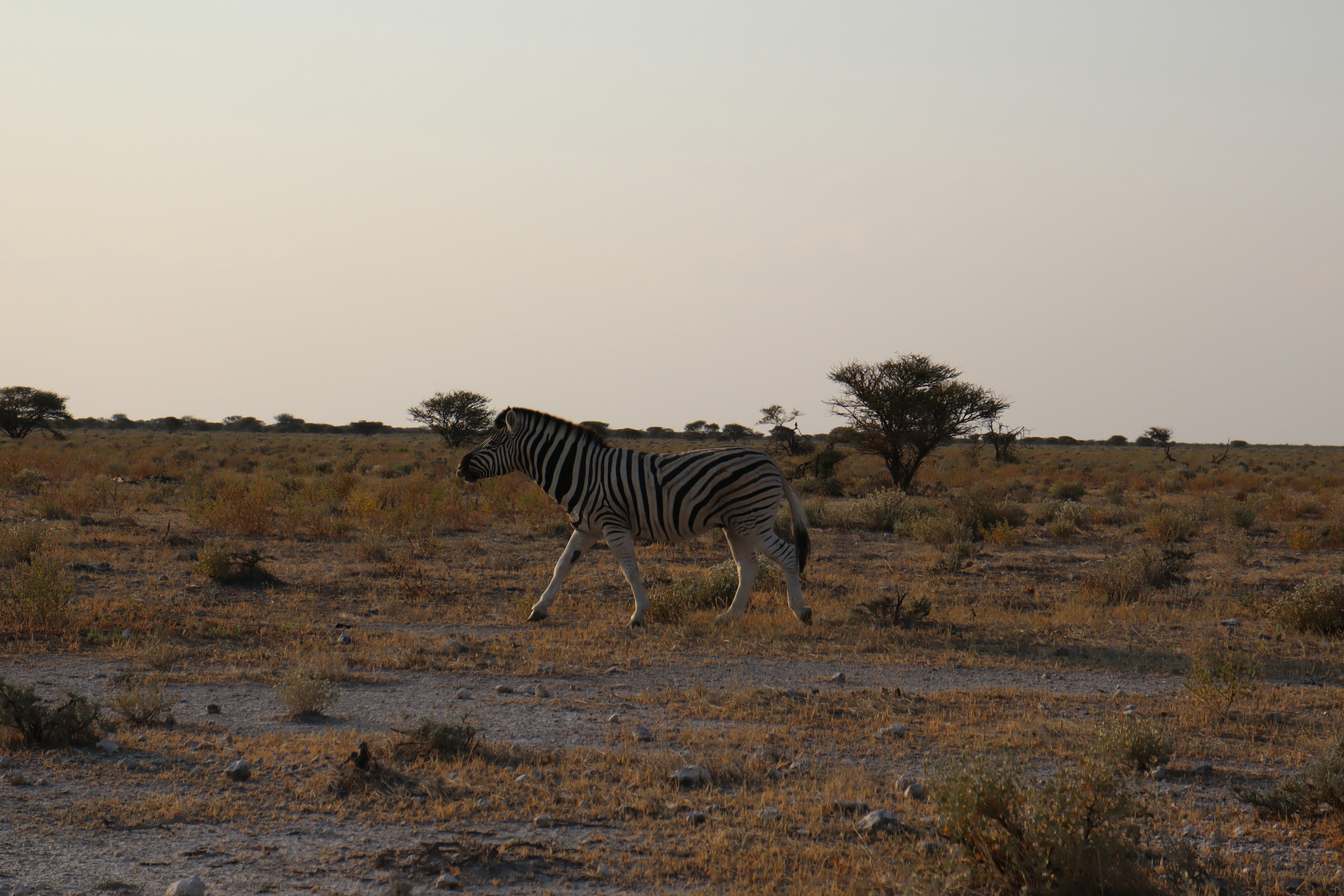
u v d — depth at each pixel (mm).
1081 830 5977
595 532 14938
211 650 12211
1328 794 7250
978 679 11758
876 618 14914
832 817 7156
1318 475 62375
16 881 5793
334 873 6078
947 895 5699
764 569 17984
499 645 13008
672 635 13820
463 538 24750
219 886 5844
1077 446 156625
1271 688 11273
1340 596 14852
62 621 13141
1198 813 7344
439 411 85812
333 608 15352
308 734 8914
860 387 46906
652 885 6020
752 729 9305
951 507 31188
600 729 9305
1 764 7793
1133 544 27344
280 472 49094
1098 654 13125
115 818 6805
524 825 6906
